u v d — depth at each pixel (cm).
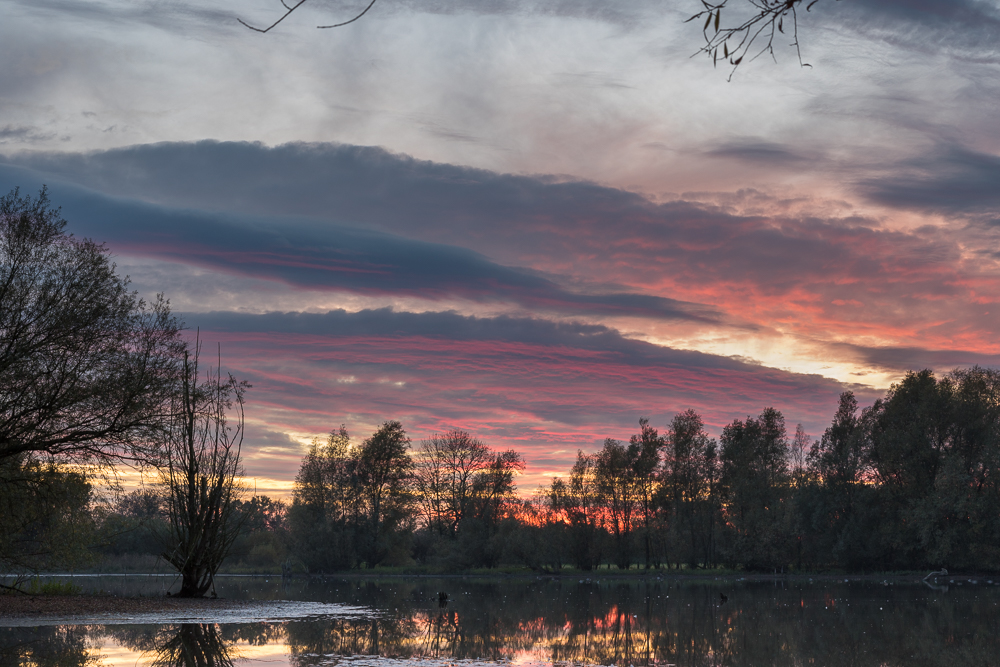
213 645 2328
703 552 9644
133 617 3128
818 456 8906
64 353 3234
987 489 7856
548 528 9731
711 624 3378
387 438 9700
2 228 3184
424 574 9862
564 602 4750
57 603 3497
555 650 2447
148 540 8838
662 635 2938
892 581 7906
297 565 9650
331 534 9169
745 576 9081
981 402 8200
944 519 7869
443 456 10306
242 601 4284
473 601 4781
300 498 9481
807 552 8944
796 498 8775
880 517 8494
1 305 3134
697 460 9706
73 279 3262
